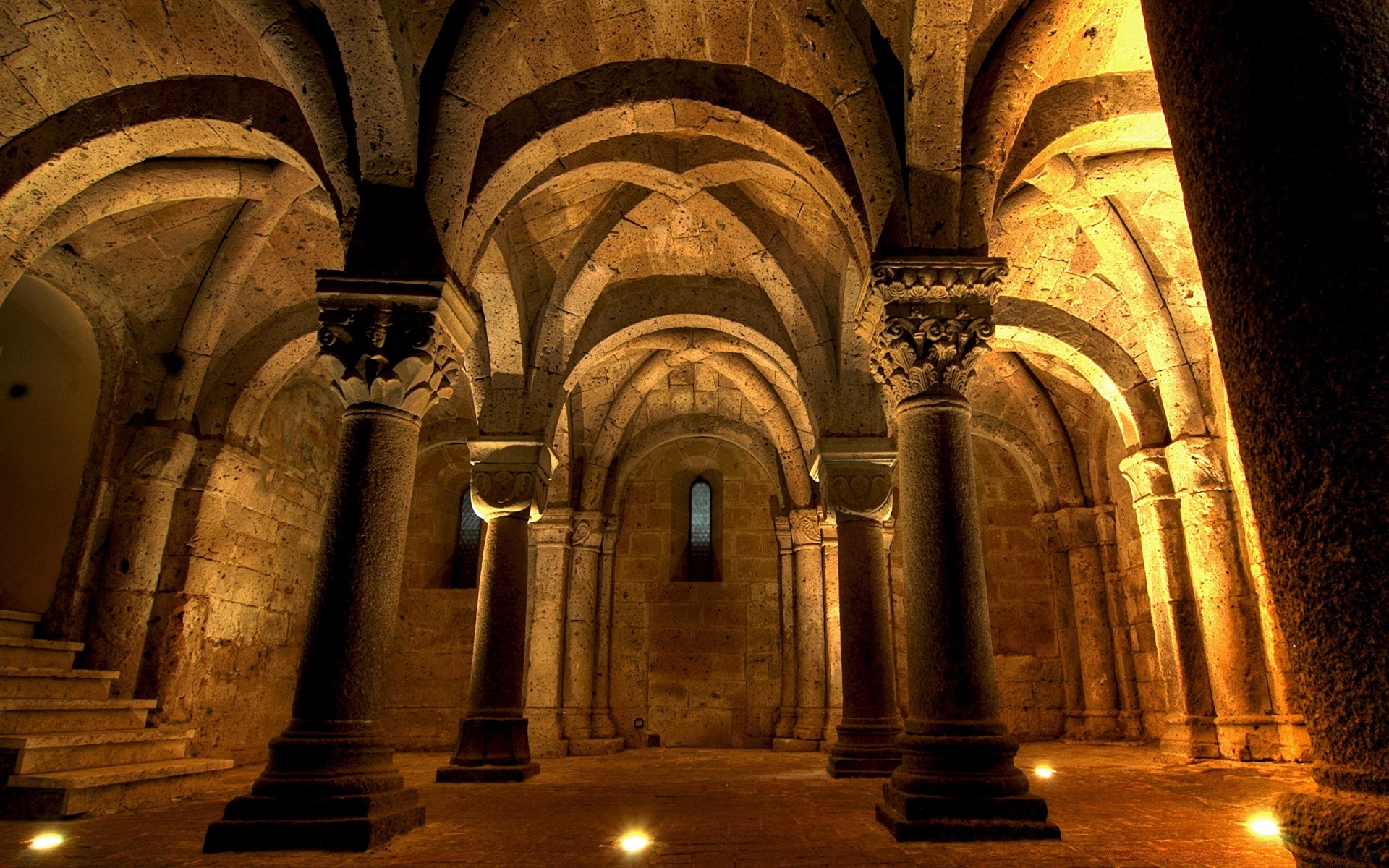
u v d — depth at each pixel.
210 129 5.91
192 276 8.46
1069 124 5.90
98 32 5.62
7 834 4.62
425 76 5.31
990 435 13.05
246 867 3.69
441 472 13.66
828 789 6.65
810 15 5.38
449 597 12.99
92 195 6.64
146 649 8.33
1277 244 2.02
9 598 8.28
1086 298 9.24
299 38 5.22
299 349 9.38
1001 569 13.42
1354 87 2.02
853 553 7.86
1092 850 3.90
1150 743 11.16
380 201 5.05
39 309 8.72
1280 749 8.00
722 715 12.66
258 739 9.90
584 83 5.76
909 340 5.03
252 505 9.75
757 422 13.08
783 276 8.04
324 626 4.51
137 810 5.64
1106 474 12.28
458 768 7.38
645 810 5.48
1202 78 2.27
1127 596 11.75
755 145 5.94
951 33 4.94
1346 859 1.70
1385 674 1.74
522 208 7.54
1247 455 2.11
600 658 12.57
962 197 5.19
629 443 13.21
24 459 8.67
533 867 3.67
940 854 3.85
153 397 8.70
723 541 13.44
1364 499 1.81
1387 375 1.84
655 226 8.01
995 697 4.59
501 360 8.18
